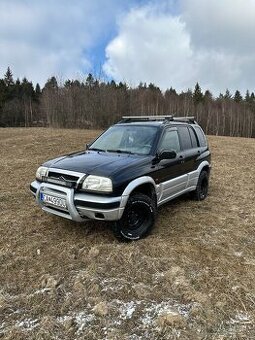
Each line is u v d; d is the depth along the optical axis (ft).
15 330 9.39
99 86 144.36
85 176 14.15
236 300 10.89
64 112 145.89
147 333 9.32
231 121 228.63
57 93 151.53
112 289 11.41
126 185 14.23
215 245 15.15
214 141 72.28
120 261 13.28
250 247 15.17
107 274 12.37
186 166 19.81
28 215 18.81
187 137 21.06
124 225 14.78
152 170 16.06
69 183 14.30
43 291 11.28
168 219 18.51
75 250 14.28
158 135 17.78
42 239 15.49
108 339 9.06
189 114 224.74
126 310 10.32
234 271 12.76
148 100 194.39
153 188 16.28
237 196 24.35
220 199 23.27
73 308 10.41
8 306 10.49
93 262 13.16
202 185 22.90
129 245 14.66
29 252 14.15
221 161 42.55
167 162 17.58
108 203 13.60
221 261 13.52
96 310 10.21
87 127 142.61
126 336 9.18
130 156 16.49
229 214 19.80
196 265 13.17
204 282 11.91
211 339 9.08
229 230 17.10
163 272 12.60
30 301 10.74
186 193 21.67
